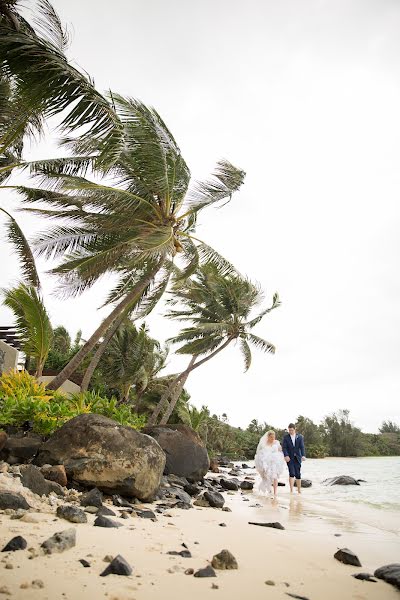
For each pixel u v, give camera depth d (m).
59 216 12.83
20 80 6.64
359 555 4.01
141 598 2.24
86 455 6.01
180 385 21.61
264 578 2.91
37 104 7.05
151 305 16.84
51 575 2.40
